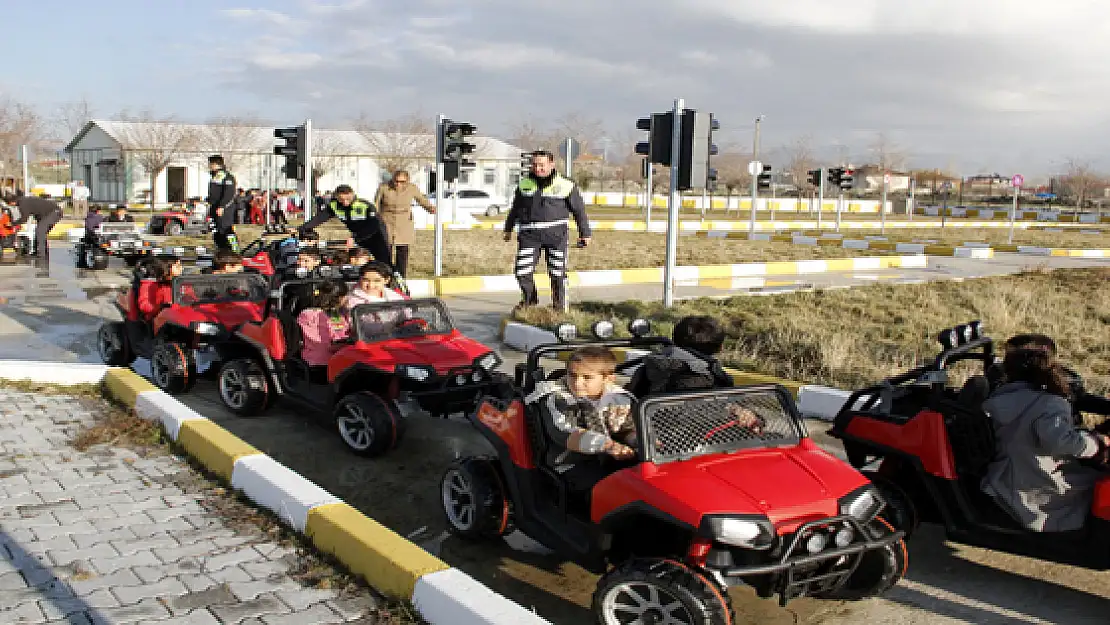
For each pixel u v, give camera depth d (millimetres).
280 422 7887
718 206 61719
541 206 12281
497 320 13141
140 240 19641
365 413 6793
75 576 4559
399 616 4199
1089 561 4590
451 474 5441
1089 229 43281
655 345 5852
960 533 4961
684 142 12484
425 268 18969
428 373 6945
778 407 4680
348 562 4684
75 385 8398
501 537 5414
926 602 4707
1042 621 4512
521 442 4988
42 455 6473
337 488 6285
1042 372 4750
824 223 44938
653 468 4234
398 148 52031
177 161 49000
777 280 18625
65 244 25875
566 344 5465
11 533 5094
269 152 51031
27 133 52562
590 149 71500
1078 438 4441
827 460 4426
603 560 4477
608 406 4711
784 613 4559
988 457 4891
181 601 4340
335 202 12781
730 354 9781
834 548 4004
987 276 19125
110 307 13992
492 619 3828
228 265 9789
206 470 6195
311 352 7574
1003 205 72562
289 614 4227
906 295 15242
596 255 23500
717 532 3771
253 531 5191
